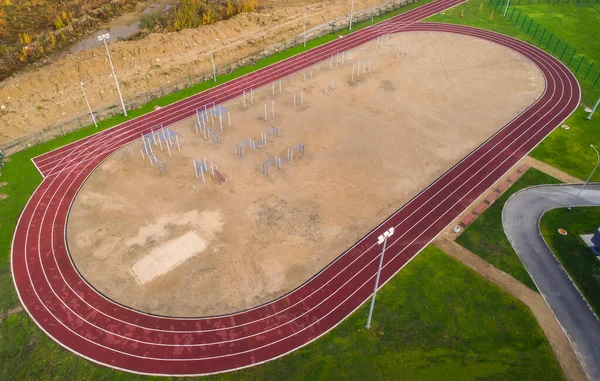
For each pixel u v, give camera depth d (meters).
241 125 48.78
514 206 39.03
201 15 71.12
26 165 43.03
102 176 41.84
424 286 32.28
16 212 38.00
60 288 31.97
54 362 27.62
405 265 33.81
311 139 46.78
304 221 37.28
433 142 46.72
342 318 30.16
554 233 36.50
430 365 27.50
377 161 44.03
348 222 37.28
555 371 27.27
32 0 74.19
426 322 29.91
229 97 53.78
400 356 27.97
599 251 34.56
